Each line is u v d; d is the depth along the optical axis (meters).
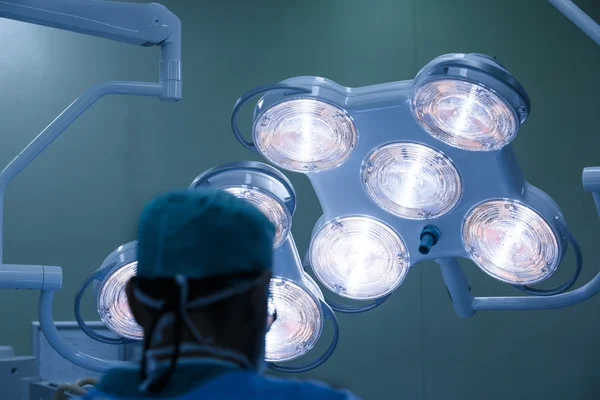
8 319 4.66
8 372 2.70
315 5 5.25
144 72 5.04
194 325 0.82
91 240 4.87
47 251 4.79
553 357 4.99
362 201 1.78
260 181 1.67
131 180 4.98
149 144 5.03
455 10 5.21
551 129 5.06
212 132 5.12
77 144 4.90
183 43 5.12
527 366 5.00
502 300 2.07
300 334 1.82
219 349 0.82
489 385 5.02
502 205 1.70
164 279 0.83
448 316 5.08
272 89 1.65
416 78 1.59
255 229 0.86
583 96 5.06
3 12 1.79
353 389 5.07
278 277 1.76
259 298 0.85
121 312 1.78
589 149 5.04
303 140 1.73
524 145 5.06
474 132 1.59
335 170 1.77
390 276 1.80
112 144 4.97
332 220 1.78
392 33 5.24
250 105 5.16
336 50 5.23
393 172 1.72
